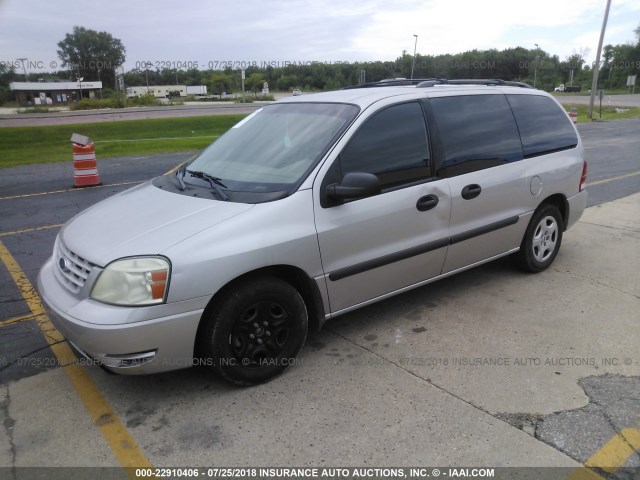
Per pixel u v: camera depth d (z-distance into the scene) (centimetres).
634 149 1543
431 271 404
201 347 303
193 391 317
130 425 288
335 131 354
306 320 336
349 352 360
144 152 1712
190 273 280
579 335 380
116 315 273
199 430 282
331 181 336
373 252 359
